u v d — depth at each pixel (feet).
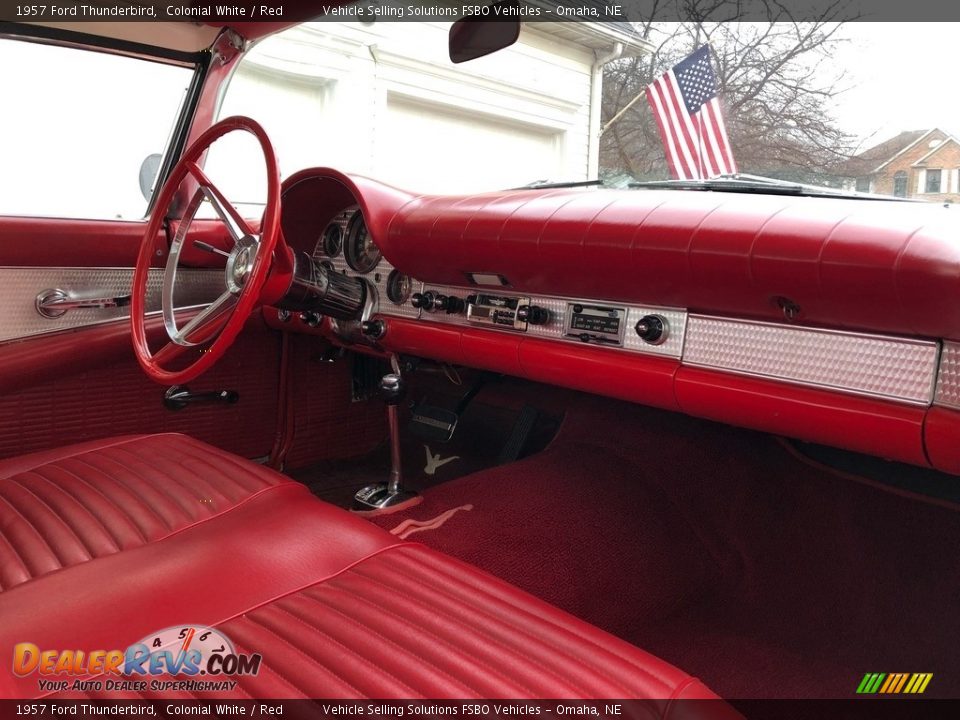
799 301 3.80
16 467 4.67
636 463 6.15
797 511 5.50
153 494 4.13
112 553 3.51
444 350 6.01
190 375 4.70
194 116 7.38
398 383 5.39
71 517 3.87
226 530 3.74
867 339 3.73
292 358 7.95
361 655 2.68
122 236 6.70
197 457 4.71
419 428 6.72
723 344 4.35
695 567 5.30
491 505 5.48
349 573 3.31
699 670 4.56
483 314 5.68
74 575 3.26
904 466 5.16
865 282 3.41
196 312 7.34
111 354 6.74
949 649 4.61
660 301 4.59
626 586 5.01
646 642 4.80
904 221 3.48
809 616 4.96
